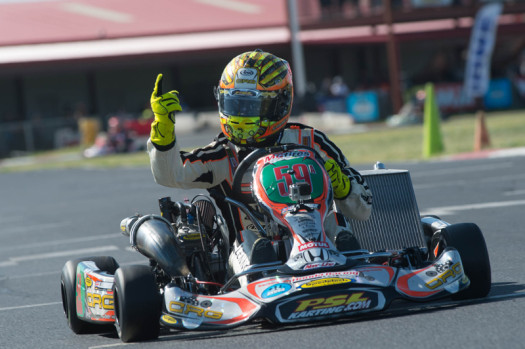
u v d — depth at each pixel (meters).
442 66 135.75
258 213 18.80
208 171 19.22
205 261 19.45
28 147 128.88
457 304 18.73
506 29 139.38
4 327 22.75
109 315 19.02
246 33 150.75
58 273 32.34
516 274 23.05
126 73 157.12
